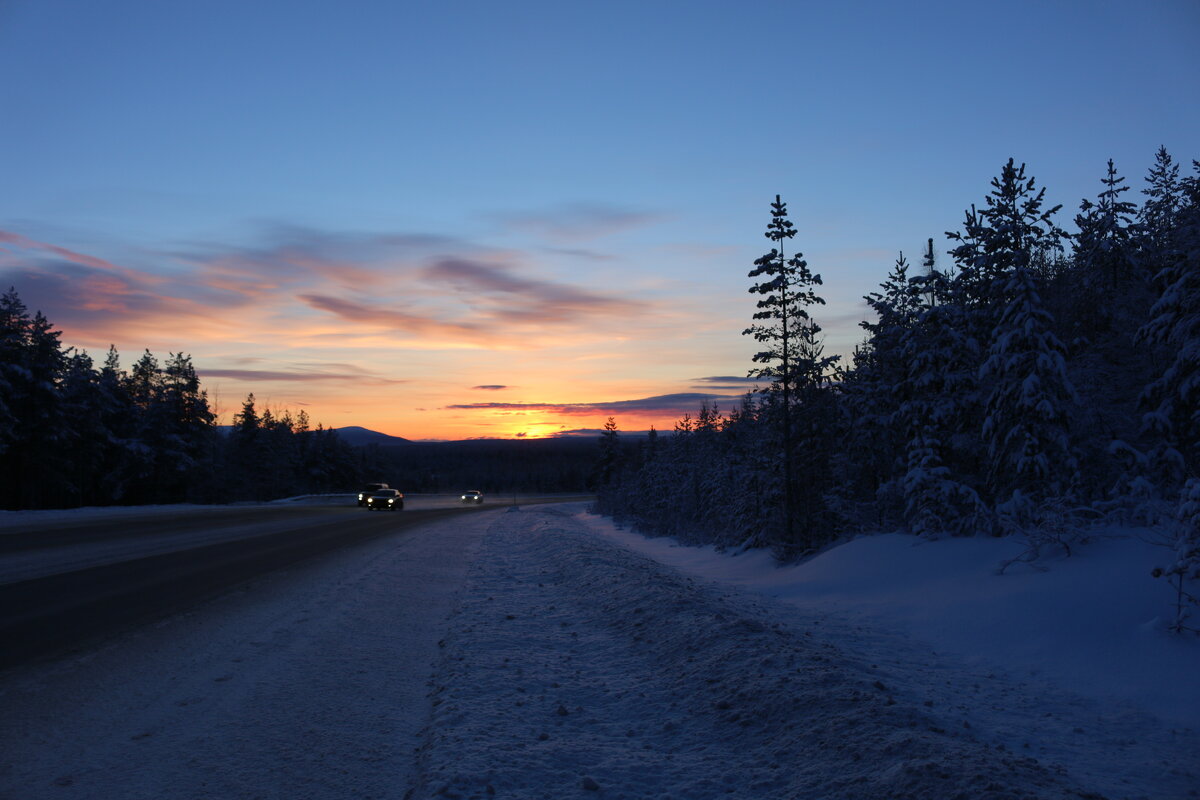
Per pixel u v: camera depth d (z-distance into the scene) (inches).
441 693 256.1
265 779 181.6
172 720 224.5
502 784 176.4
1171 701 254.8
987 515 541.6
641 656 313.7
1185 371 502.3
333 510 1820.9
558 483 6422.2
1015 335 534.3
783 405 767.7
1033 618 358.0
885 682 273.0
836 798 163.3
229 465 3174.2
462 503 3363.7
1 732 209.0
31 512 1268.5
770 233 764.0
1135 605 335.6
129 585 490.3
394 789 177.9
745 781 180.7
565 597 489.4
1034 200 620.7
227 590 483.5
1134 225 687.1
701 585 570.9
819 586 552.4
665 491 1473.9
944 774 161.3
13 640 323.3
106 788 173.5
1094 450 571.5
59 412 1867.6
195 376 2536.9
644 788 178.2
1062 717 248.2
